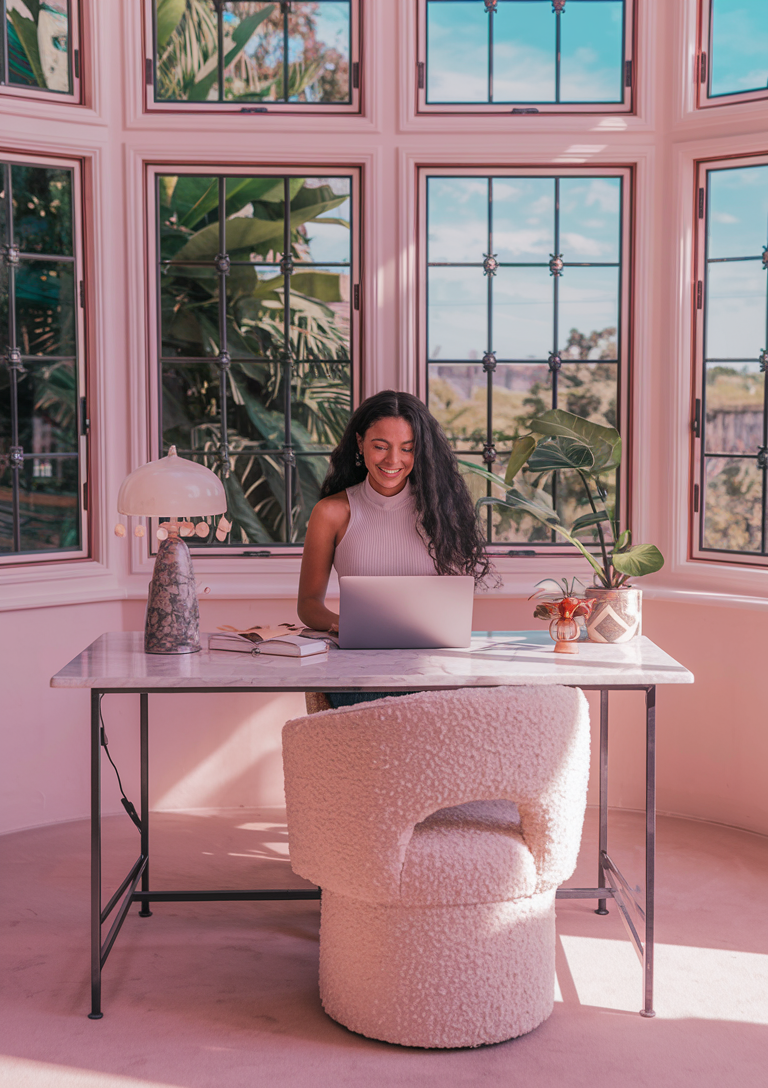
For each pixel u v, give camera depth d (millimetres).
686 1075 2082
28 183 3555
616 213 3773
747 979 2494
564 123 3656
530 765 2059
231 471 3811
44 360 3627
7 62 3471
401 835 2035
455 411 3828
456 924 2129
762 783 3533
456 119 3662
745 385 3641
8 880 3121
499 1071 2090
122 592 3676
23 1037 2221
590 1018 2312
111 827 3598
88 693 3662
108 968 2557
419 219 3729
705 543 3760
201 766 3770
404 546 2938
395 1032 2156
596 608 2670
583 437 2838
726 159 3588
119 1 3570
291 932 2785
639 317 3732
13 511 3598
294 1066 2105
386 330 3742
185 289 3750
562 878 2182
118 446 3701
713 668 3627
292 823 2168
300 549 3809
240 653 2514
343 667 2336
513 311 3805
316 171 3721
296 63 3707
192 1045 2191
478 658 2443
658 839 3473
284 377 3807
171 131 3621
